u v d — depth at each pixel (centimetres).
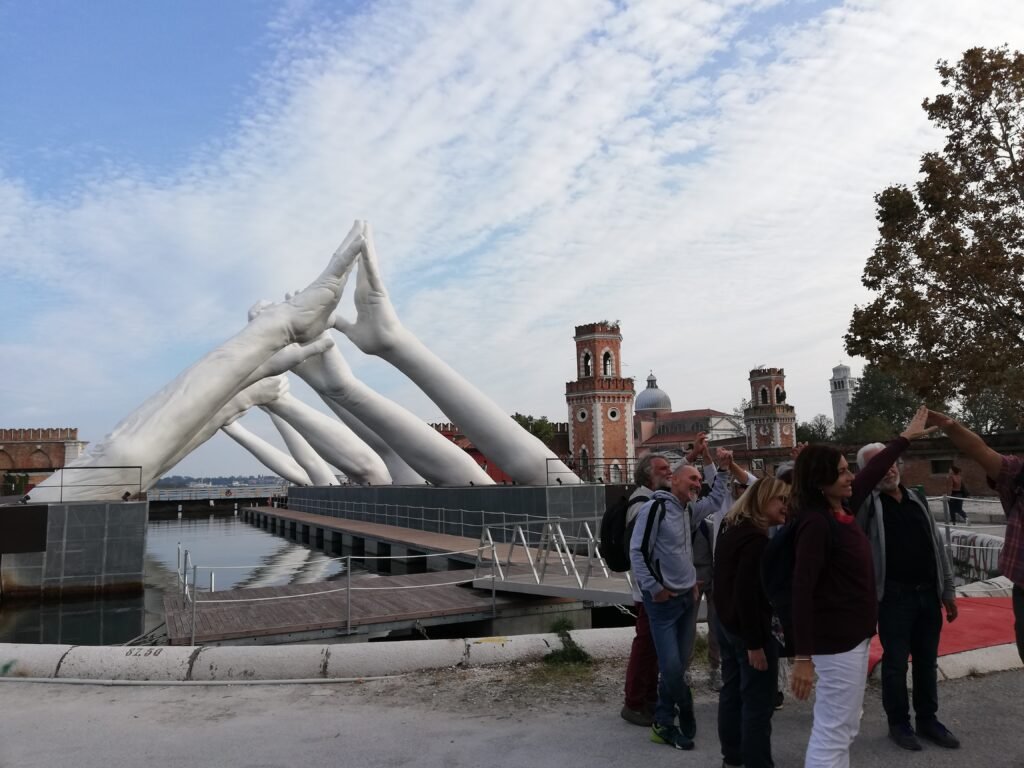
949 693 515
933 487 2906
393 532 2483
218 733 468
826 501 352
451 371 2527
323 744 446
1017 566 388
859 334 2391
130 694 554
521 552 1770
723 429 8706
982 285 2180
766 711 372
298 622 1006
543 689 541
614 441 5466
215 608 1107
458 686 556
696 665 602
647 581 425
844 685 335
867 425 6006
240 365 2027
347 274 2278
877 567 435
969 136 2264
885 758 410
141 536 1520
